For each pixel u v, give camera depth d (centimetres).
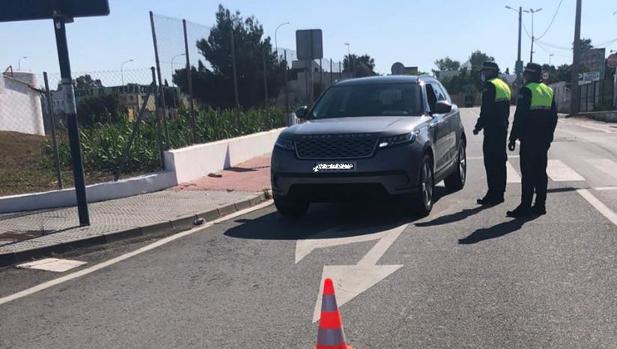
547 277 521
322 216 854
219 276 575
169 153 1148
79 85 1280
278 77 2567
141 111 1119
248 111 1867
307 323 445
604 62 4997
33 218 886
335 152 743
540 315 438
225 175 1282
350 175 731
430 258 596
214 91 1662
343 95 913
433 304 469
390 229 735
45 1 771
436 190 1039
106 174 1187
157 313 482
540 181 773
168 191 1088
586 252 594
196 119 1481
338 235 720
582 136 2084
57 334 451
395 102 875
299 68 2706
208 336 429
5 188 1065
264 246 686
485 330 416
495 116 851
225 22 2730
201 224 845
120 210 918
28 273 634
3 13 773
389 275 548
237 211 938
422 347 394
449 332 415
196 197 1013
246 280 557
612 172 1145
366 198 745
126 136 1268
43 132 2336
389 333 418
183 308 490
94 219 856
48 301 533
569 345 387
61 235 761
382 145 736
